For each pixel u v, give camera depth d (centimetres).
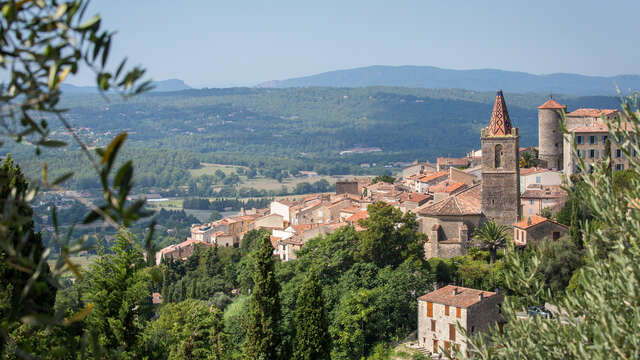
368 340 9025
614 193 1858
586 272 1858
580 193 1903
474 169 17638
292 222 18125
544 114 16250
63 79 833
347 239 10756
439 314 8175
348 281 9744
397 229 10656
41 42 837
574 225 8712
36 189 868
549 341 1889
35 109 839
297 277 10106
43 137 877
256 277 6328
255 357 6219
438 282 10206
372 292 9219
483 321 8031
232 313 10800
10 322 935
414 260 10088
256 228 17788
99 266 3553
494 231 9919
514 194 10775
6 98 844
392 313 9219
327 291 9744
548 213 12038
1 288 2030
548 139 16262
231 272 14112
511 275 2162
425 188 18188
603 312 1675
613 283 1761
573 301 1903
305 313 6359
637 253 1739
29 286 851
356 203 17125
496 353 2050
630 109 1808
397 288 9356
